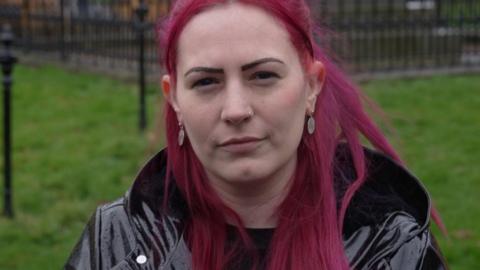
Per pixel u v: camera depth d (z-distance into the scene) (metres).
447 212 6.75
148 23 10.93
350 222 2.20
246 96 2.03
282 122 2.05
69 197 7.16
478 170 7.85
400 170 2.30
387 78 11.41
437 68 12.07
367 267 2.12
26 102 10.13
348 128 2.34
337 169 2.30
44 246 6.22
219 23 2.04
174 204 2.26
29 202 6.96
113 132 8.91
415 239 2.13
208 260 2.16
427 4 13.29
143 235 2.22
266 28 2.04
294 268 2.13
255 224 2.20
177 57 2.11
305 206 2.18
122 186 7.39
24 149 8.40
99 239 2.23
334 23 11.45
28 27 13.06
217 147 2.05
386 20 11.88
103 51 11.99
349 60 11.34
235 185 2.14
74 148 8.40
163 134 2.43
